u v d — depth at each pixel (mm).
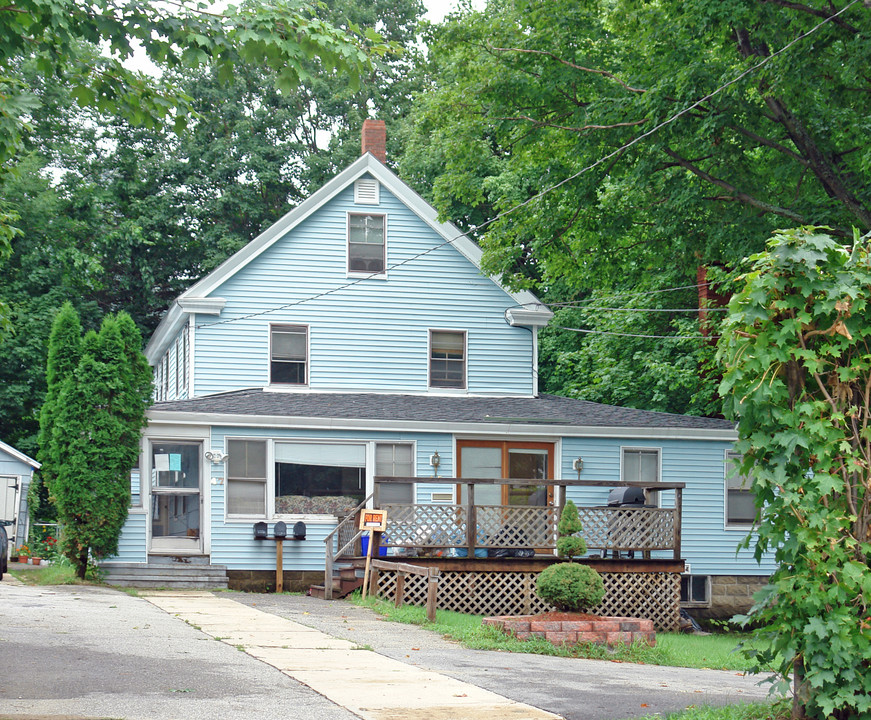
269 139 45469
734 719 8180
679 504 20219
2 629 11656
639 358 30938
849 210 19859
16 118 9469
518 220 23938
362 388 25609
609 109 20922
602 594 14727
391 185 26391
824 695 7520
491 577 19188
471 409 24609
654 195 23172
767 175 22203
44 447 20312
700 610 24219
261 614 15719
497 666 11359
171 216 41781
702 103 19750
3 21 8438
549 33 21797
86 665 9578
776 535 7809
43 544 28250
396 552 19906
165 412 21312
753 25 18797
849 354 7793
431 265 26500
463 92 22969
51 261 35406
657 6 21531
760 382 7707
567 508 16891
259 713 7848
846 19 18438
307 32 8445
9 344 33156
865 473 7711
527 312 26609
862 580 7449
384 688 9336
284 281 25484
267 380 25078
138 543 20906
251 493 22062
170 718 7465
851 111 19891
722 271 24875
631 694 9852
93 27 8422
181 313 25172
